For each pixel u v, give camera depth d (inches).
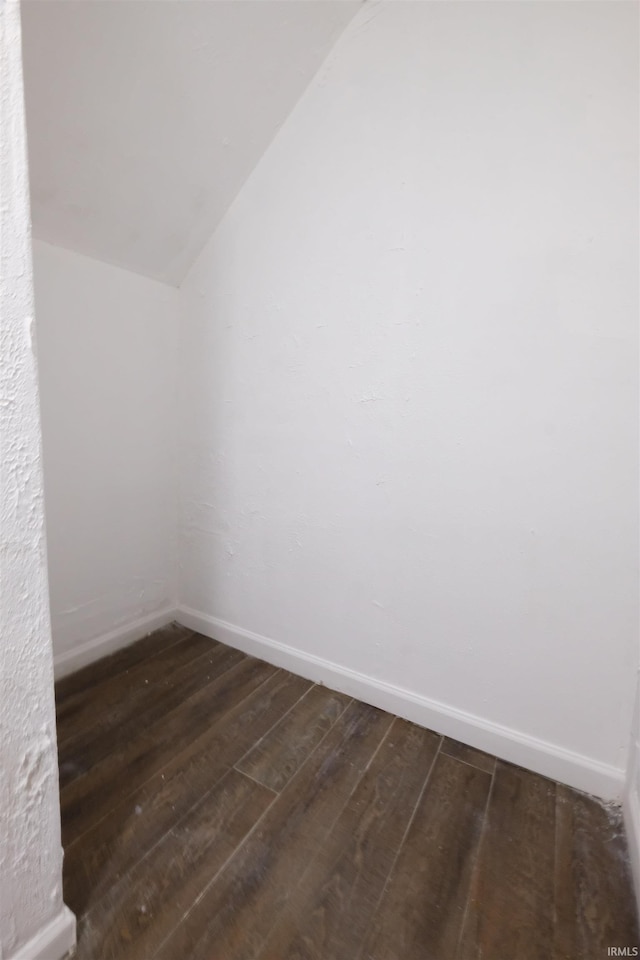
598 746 51.6
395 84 55.7
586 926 38.5
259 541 74.9
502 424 53.0
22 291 27.3
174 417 82.3
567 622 51.8
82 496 69.7
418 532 59.9
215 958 35.0
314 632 70.7
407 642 62.5
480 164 51.5
